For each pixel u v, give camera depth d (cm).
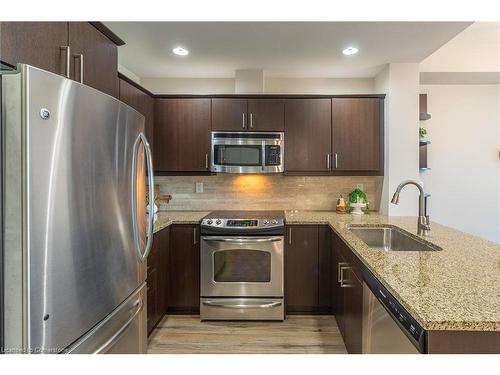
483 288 105
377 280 131
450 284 108
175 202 335
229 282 261
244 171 295
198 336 235
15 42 106
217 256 262
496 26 271
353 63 288
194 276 272
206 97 301
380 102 297
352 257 181
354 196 308
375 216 288
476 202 369
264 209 331
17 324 86
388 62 286
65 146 97
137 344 150
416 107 287
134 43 245
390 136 289
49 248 91
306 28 219
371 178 327
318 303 270
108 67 169
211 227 262
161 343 224
